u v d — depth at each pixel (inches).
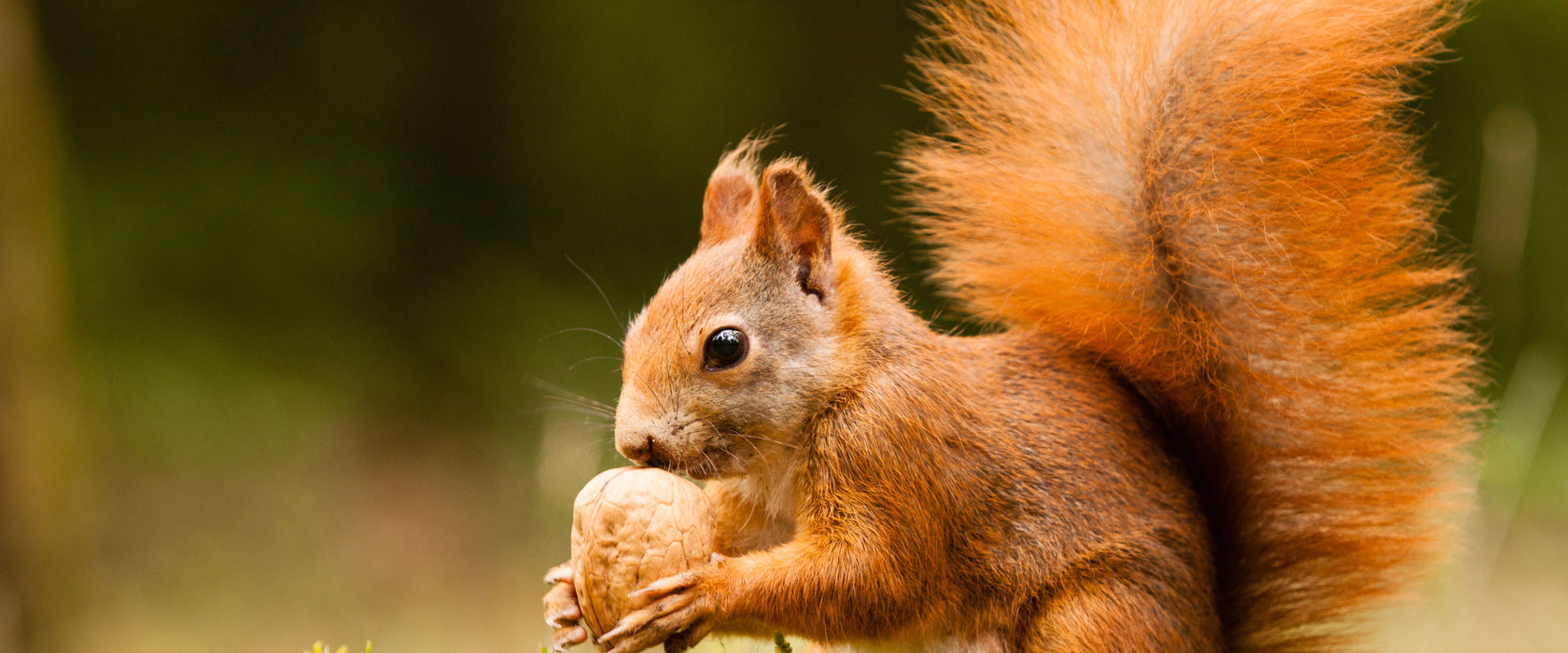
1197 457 133.6
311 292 214.4
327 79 224.5
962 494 132.0
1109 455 132.6
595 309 223.8
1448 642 136.3
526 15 232.4
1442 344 132.9
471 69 231.5
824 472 131.8
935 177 133.9
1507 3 222.8
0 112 148.1
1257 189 132.7
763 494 132.4
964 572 132.1
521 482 194.1
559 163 232.5
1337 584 133.6
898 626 131.8
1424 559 133.5
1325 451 133.2
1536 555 169.6
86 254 203.5
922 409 132.0
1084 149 133.3
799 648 135.8
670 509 131.0
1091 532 132.3
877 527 131.6
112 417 191.9
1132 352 133.2
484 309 219.9
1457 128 221.9
